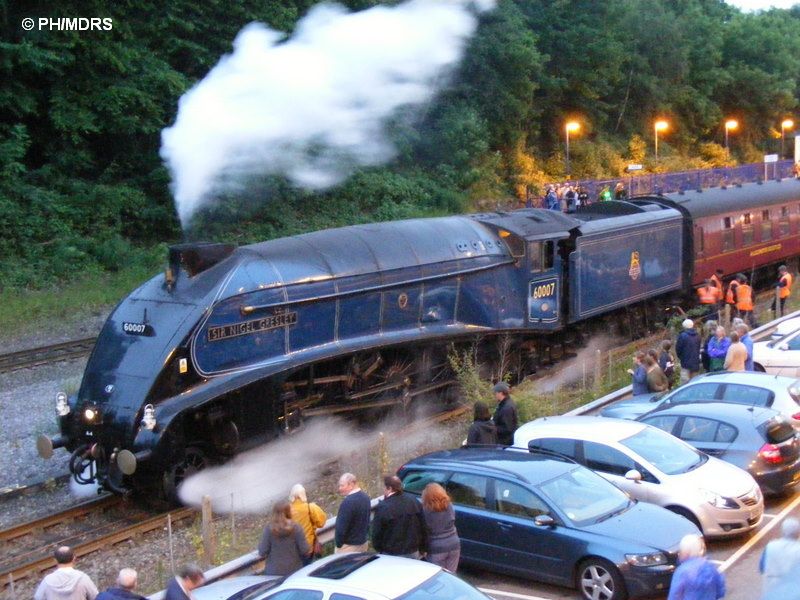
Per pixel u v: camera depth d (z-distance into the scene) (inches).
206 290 543.8
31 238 1124.5
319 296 593.3
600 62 2144.4
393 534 357.1
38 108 1217.4
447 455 446.0
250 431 550.3
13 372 775.7
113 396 517.0
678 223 1008.2
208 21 1331.2
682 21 2581.2
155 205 1295.5
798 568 291.7
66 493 561.6
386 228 682.8
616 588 376.5
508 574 410.0
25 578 434.9
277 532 356.5
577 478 420.2
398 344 643.5
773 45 2955.2
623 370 812.0
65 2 1167.6
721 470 458.6
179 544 476.7
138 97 1208.8
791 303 1131.9
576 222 829.8
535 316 778.8
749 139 2925.7
